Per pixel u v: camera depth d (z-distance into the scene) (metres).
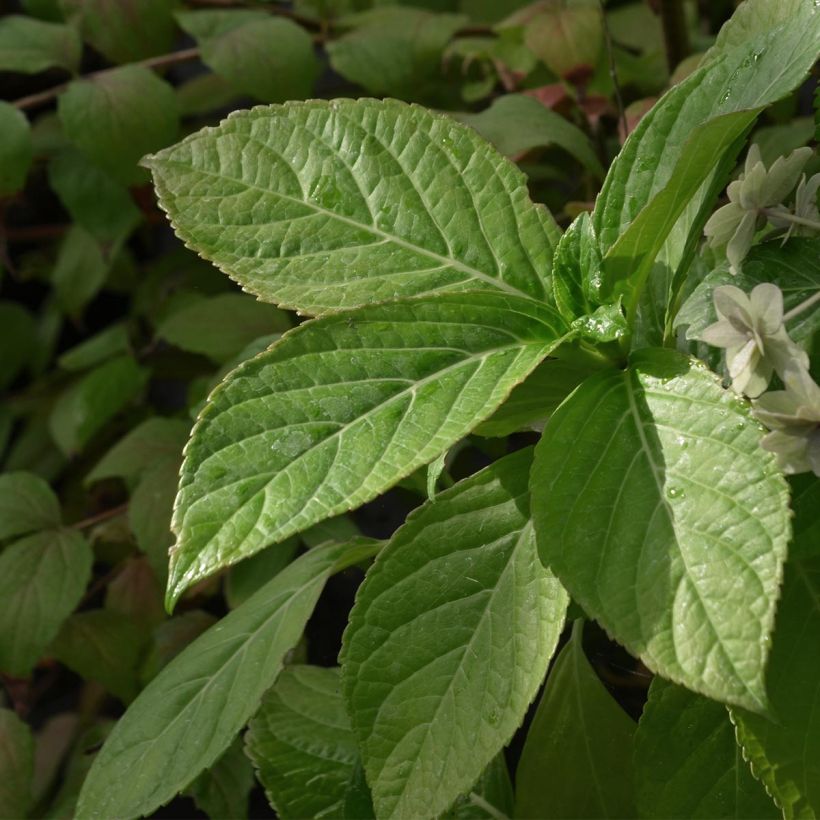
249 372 0.50
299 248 0.57
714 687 0.46
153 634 0.85
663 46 0.89
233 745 0.72
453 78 1.01
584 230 0.55
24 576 0.82
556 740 0.60
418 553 0.55
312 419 0.50
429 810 0.52
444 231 0.57
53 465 1.15
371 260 0.57
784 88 0.51
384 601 0.55
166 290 1.09
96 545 0.94
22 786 0.79
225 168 0.58
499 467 0.56
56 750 1.06
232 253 0.57
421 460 0.49
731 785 0.56
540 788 0.60
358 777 0.60
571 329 0.53
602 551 0.49
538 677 0.52
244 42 0.92
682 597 0.47
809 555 0.52
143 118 0.89
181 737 0.60
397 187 0.58
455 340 0.52
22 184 0.92
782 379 0.51
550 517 0.50
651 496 0.49
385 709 0.54
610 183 0.56
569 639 0.61
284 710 0.66
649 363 0.52
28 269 1.25
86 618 0.86
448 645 0.54
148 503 0.82
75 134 0.89
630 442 0.51
